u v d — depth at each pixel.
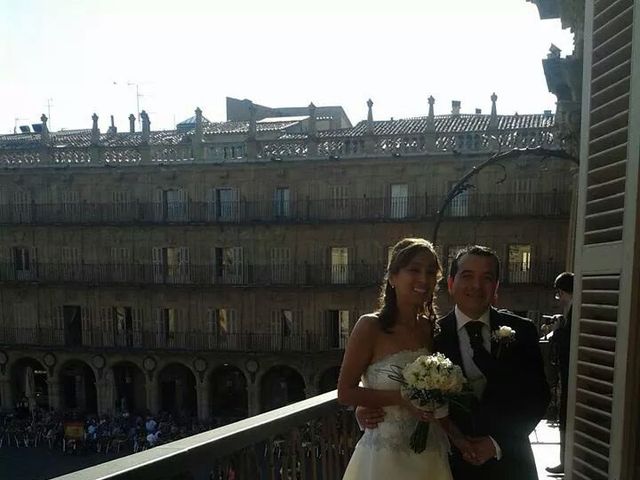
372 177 34.75
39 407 39.19
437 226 11.03
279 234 35.97
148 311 37.41
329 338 35.72
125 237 37.81
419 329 3.61
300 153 35.75
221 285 36.12
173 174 37.12
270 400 37.88
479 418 3.41
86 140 43.09
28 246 38.97
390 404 3.36
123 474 2.57
